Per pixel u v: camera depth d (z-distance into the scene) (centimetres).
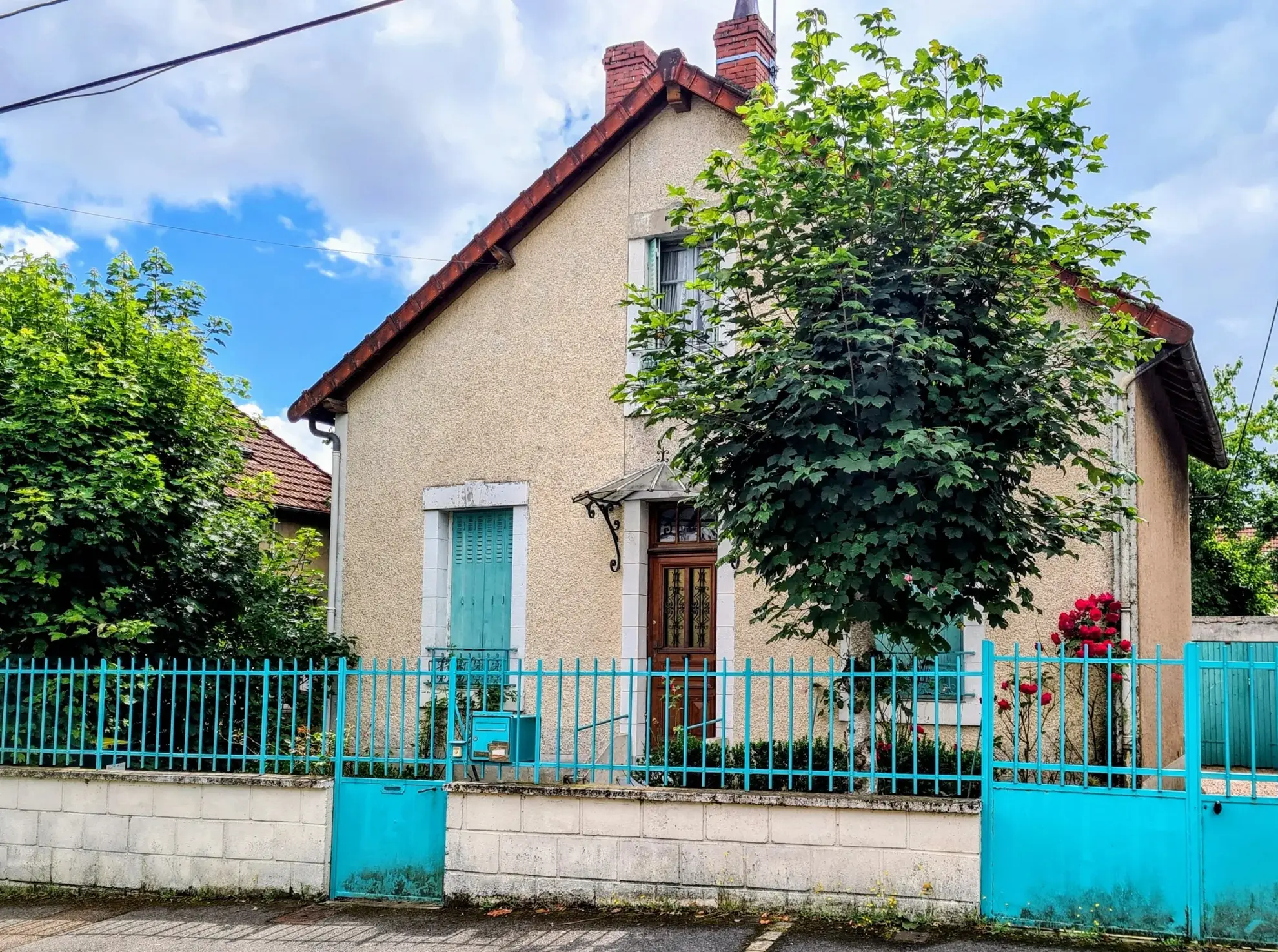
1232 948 562
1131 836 585
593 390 1095
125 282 987
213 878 737
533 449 1119
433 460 1173
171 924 677
